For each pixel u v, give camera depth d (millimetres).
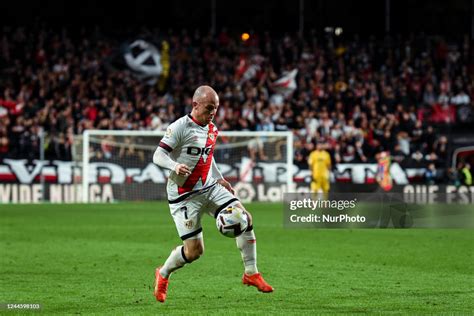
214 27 119125
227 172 91875
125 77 106000
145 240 52438
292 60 113625
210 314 27125
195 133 27344
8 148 92250
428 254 45500
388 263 41438
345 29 123062
